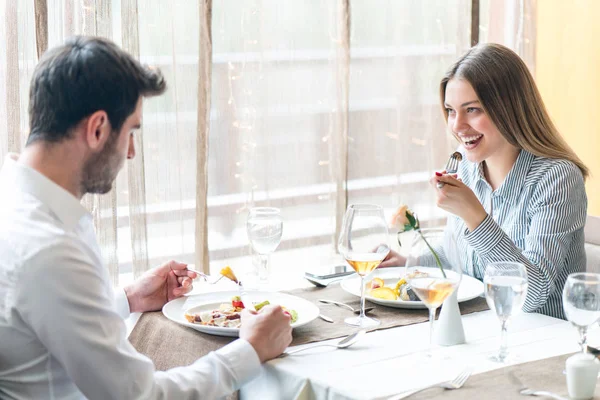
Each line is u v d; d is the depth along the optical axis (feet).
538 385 4.10
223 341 4.87
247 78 10.91
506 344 4.58
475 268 6.65
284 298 5.63
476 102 6.42
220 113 10.82
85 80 4.11
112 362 4.02
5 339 4.05
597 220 7.30
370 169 12.21
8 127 8.94
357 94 11.95
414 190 12.62
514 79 6.39
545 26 13.28
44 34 8.97
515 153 6.59
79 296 3.95
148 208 10.39
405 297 5.65
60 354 3.98
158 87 4.43
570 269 6.37
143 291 5.56
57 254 3.94
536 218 6.24
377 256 5.14
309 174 11.71
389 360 4.53
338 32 11.54
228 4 10.63
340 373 4.33
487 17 12.77
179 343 5.03
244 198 11.15
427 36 12.29
